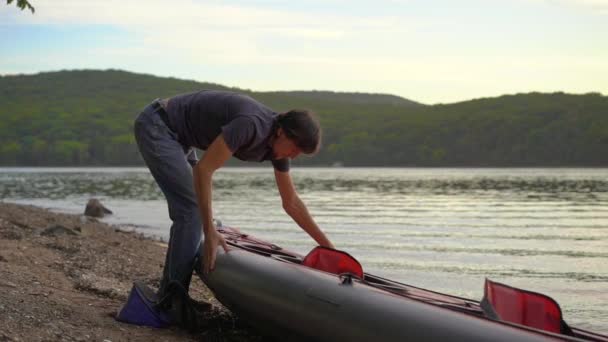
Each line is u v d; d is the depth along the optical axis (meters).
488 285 2.97
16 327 3.67
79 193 32.19
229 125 3.79
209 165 3.82
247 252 4.38
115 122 138.88
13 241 7.64
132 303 4.35
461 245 13.16
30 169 103.19
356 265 3.91
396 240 13.91
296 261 4.31
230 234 5.37
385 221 18.33
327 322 3.31
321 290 3.49
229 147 3.79
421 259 11.12
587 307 7.39
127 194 31.42
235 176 67.56
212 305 5.55
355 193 33.88
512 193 34.19
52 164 122.75
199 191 3.90
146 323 4.31
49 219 12.34
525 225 17.48
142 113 4.24
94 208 18.41
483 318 2.76
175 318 4.36
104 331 3.97
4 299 4.24
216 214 19.77
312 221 4.48
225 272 4.25
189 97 4.22
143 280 6.40
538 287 8.63
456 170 94.38
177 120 4.19
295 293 3.63
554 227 16.98
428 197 30.48
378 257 11.35
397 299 3.13
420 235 14.93
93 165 122.69
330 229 16.12
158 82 184.75
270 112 3.97
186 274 4.34
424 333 2.81
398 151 119.31
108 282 5.73
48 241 8.23
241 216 19.08
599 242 13.88
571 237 14.77
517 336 2.54
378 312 3.09
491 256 11.59
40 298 4.52
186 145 4.32
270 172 87.38
